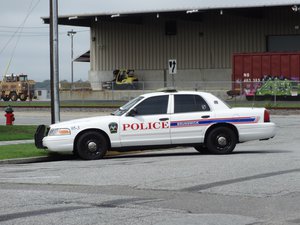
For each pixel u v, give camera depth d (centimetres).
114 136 1617
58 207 912
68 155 1744
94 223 799
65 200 971
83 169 1383
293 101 4441
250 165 1368
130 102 1689
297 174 1213
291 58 4631
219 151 1652
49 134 1631
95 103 4947
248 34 5650
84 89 5725
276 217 830
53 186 1127
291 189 1038
